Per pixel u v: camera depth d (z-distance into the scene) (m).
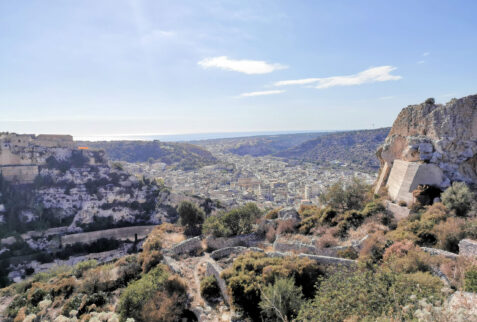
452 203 26.05
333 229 28.73
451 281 14.97
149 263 27.77
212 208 95.94
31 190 91.12
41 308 23.19
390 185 36.75
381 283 13.03
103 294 24.08
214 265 22.98
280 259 21.72
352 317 11.24
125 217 97.94
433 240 21.84
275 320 15.17
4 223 80.69
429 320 8.59
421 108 36.09
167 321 17.80
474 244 17.30
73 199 95.00
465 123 31.89
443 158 31.73
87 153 111.62
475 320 8.40
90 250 82.25
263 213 45.59
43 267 72.25
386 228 27.59
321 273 19.98
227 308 19.05
